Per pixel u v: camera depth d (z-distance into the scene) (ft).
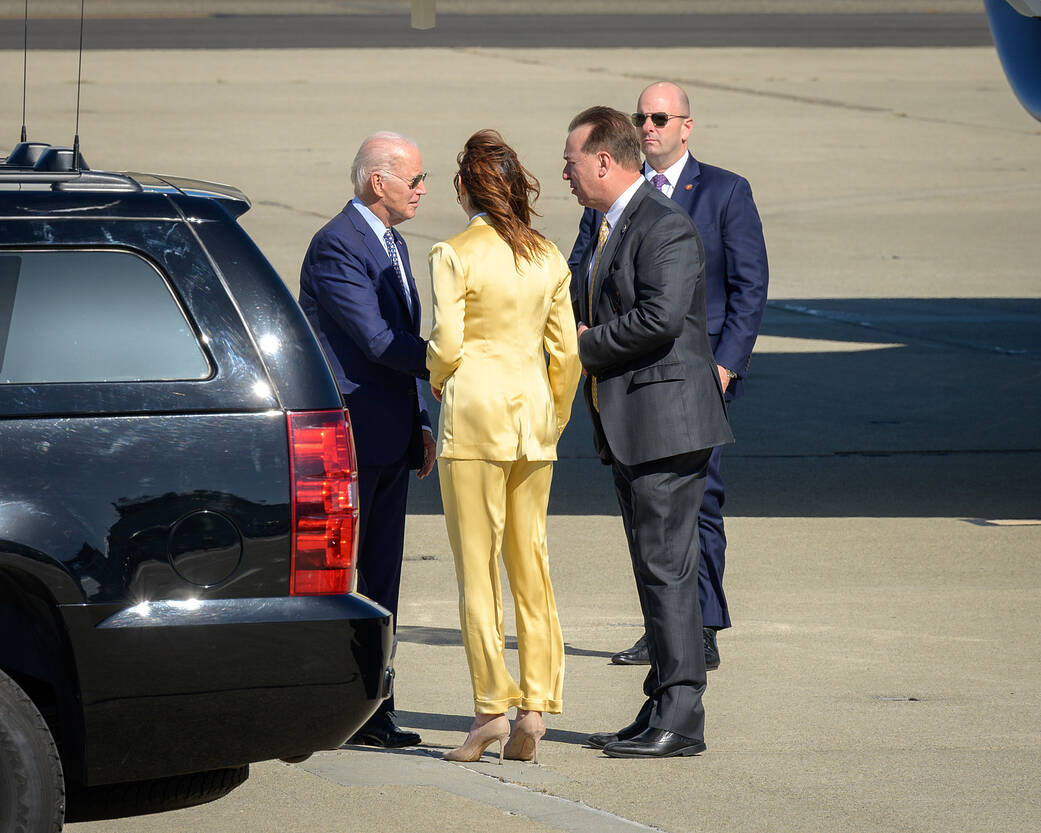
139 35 607.78
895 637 85.51
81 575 46.44
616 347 64.23
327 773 63.67
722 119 409.08
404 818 57.82
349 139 362.53
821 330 196.24
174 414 47.75
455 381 63.98
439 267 63.21
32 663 49.14
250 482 47.83
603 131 65.36
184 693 47.29
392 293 68.23
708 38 628.28
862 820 58.65
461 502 64.34
